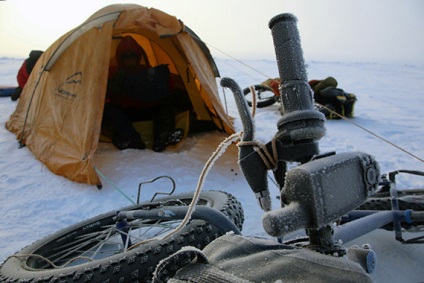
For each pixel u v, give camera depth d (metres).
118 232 2.41
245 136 0.98
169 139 4.92
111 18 4.40
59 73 4.88
